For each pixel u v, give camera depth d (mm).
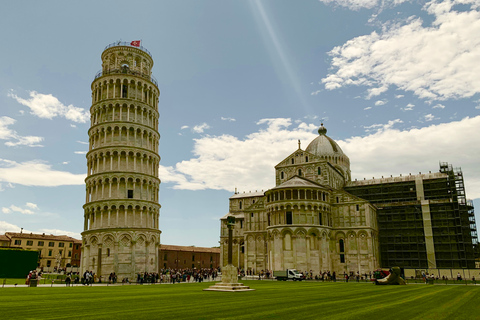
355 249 98625
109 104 88062
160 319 20844
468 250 104188
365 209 99875
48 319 20812
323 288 52812
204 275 97875
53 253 156000
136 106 89250
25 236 151000
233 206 140375
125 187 83250
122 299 33812
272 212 97562
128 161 85062
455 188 109438
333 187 110750
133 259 77938
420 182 114500
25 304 29078
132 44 96375
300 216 94250
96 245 79688
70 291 45969
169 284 68375
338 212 102625
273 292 43875
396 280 65062
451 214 107000
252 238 108812
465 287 56125
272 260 94562
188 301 31781
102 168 85188
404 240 109812
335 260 99312
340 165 126062
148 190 86438
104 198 82375
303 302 31031
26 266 90625
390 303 30484
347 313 23734
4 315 22641
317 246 93625
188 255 157250
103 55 96125
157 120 95500
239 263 128125
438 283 73938
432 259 105312
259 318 21328
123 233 78438
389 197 117625
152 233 83062
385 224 112688
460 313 24188
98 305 28422
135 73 93562
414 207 111000
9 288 52875
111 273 71688
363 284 66438
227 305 28391
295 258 91625
